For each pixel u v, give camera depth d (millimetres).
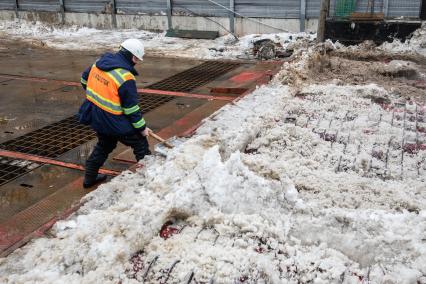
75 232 2938
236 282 2465
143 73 8992
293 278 2512
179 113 6418
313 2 11750
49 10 14984
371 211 3033
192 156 3803
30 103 7000
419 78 7086
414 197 3396
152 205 3057
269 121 4891
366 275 2523
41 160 4887
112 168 4633
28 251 2809
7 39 13164
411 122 4961
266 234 2857
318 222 2914
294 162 3928
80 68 9391
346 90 6070
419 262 2541
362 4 10852
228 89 7363
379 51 9789
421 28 9875
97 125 3883
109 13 14125
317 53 7816
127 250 2711
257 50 10484
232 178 3199
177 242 2803
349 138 4520
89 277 2492
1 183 4398
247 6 12453
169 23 13477
